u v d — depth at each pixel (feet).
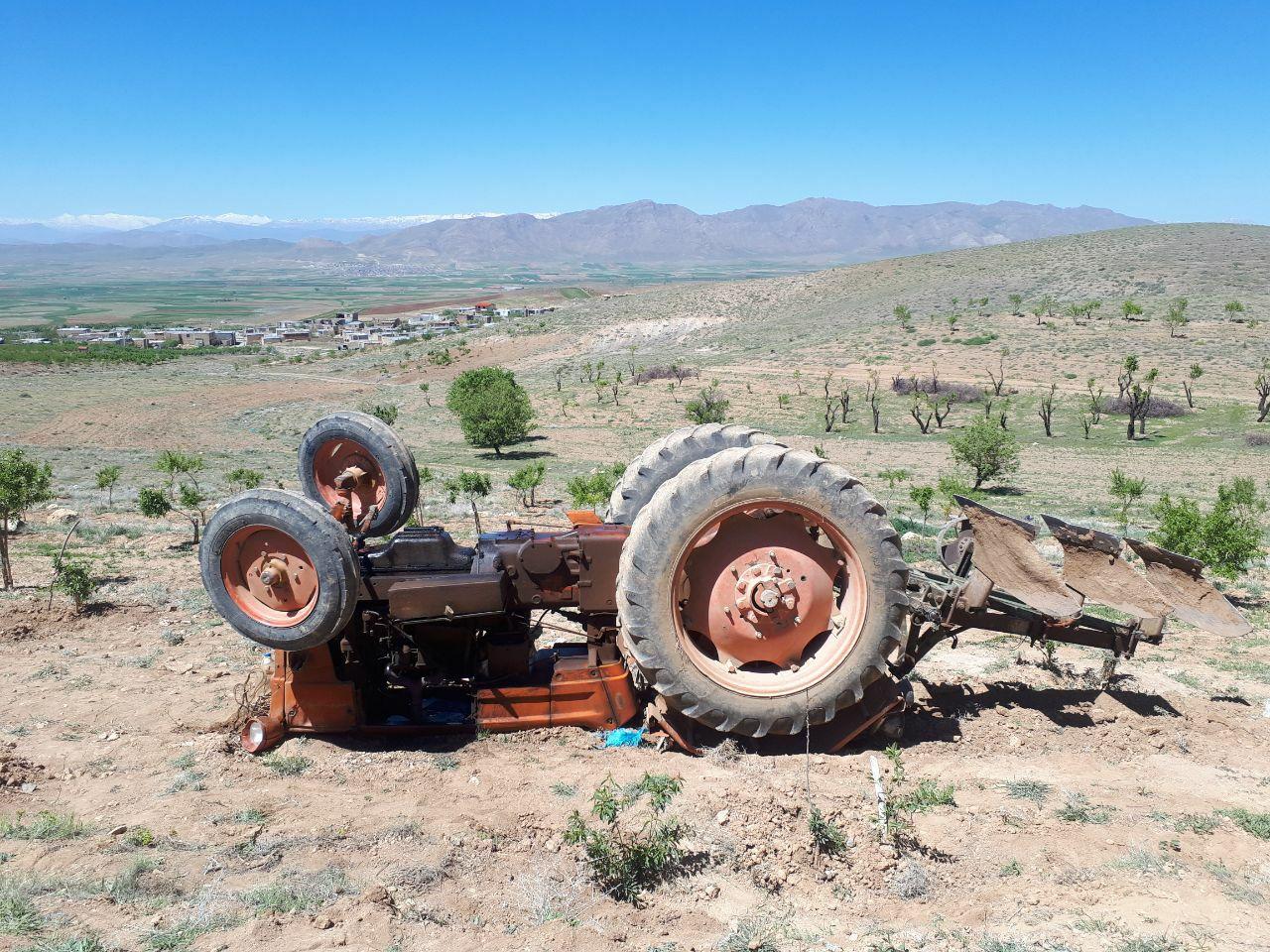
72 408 275.80
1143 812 20.51
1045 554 57.47
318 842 19.11
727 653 23.63
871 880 17.78
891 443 208.85
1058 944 15.47
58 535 65.98
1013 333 328.49
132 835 19.19
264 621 23.20
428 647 25.11
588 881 17.69
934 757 23.79
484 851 18.76
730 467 22.39
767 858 18.54
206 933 15.48
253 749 23.80
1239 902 16.83
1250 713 26.91
